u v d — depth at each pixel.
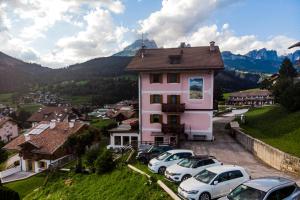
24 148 45.59
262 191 13.03
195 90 40.34
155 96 41.66
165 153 25.22
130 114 68.94
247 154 31.72
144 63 42.12
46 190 30.19
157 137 41.66
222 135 44.94
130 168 26.56
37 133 49.91
